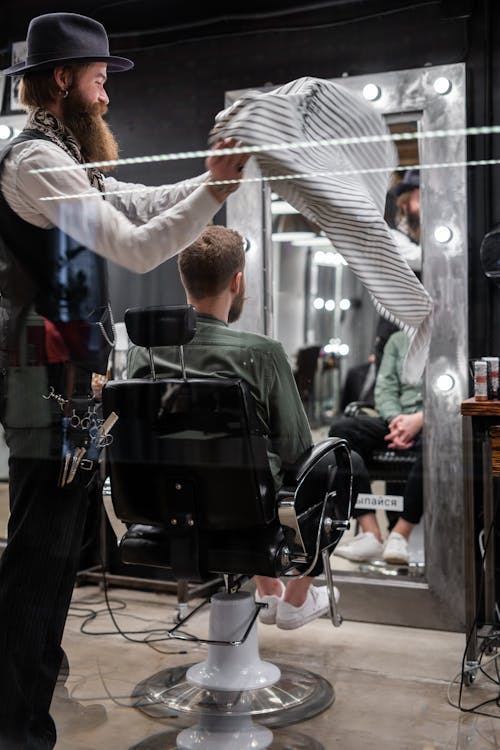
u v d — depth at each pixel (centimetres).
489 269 158
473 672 165
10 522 161
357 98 152
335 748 152
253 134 146
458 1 152
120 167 154
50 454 155
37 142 152
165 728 161
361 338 153
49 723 165
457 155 151
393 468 168
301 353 149
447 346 163
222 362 145
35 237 152
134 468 150
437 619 174
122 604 191
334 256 149
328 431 156
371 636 174
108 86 156
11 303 154
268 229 148
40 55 156
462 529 170
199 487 146
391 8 152
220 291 146
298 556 150
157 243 149
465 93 154
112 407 150
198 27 154
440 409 166
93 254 151
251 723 160
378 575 174
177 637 175
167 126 153
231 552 148
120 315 150
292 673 170
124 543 157
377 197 151
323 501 151
